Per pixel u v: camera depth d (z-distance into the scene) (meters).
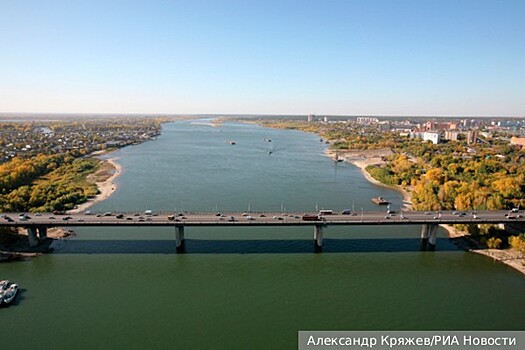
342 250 136.75
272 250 136.50
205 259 129.00
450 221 137.25
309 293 107.31
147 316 95.69
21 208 170.12
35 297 103.94
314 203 197.88
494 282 113.44
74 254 131.75
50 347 83.75
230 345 85.19
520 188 179.88
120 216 143.75
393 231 154.75
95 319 94.25
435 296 105.62
